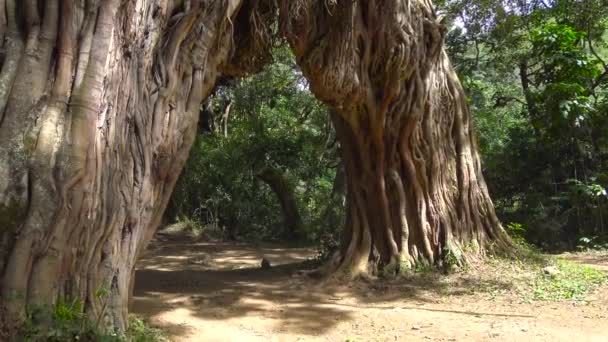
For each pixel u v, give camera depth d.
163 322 7.24
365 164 10.88
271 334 7.23
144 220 5.98
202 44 6.74
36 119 5.04
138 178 5.85
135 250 5.86
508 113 27.41
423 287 9.71
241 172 22.69
